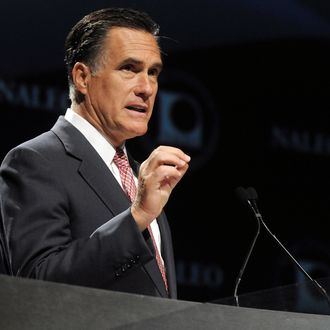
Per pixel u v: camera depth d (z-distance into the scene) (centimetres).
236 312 291
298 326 296
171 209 1398
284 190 1452
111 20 545
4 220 488
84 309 276
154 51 543
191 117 1355
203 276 1405
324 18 1423
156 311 283
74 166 514
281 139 1438
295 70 1427
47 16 1198
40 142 521
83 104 550
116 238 429
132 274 485
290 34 1416
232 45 1384
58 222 482
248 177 1421
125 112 533
